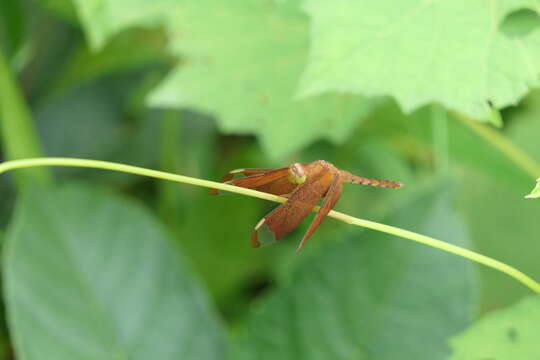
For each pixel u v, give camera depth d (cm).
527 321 62
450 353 71
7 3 84
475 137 76
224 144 112
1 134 86
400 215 73
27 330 72
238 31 74
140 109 104
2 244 80
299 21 74
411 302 72
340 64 64
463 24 64
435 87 63
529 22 63
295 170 62
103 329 74
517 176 77
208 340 75
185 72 75
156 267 76
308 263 74
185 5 74
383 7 64
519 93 63
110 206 76
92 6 73
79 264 75
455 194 73
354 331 73
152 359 74
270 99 75
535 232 94
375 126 88
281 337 73
